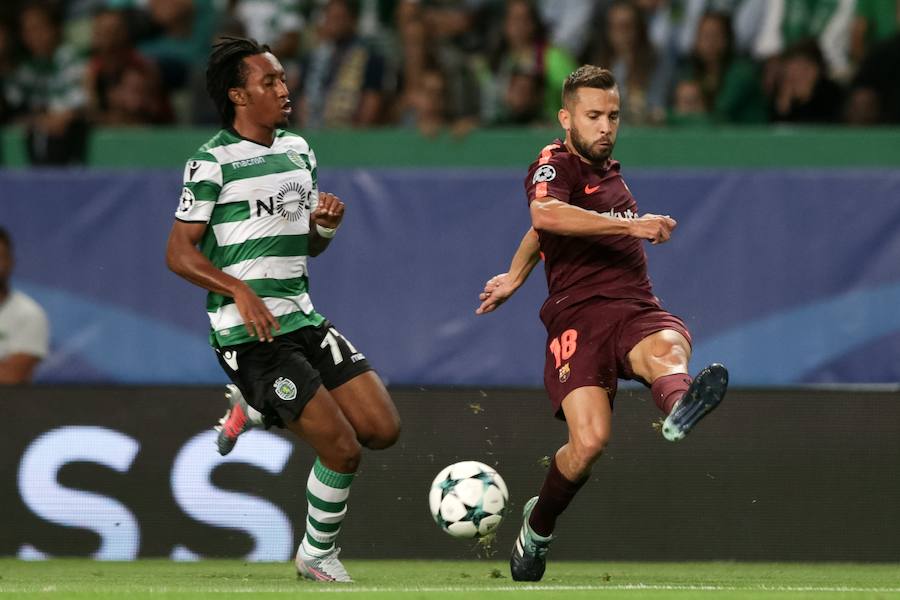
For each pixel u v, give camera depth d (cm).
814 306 3095
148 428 2748
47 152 3753
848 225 3094
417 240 3136
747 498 2688
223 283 1930
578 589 1823
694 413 1705
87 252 3206
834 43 4247
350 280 3145
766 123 3931
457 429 2708
